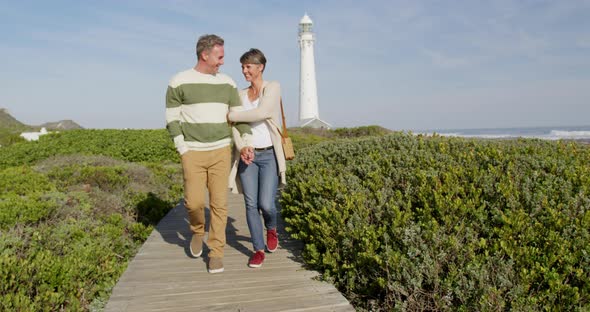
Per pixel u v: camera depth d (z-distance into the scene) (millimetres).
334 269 3736
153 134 17797
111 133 17875
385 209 4004
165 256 4426
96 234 5539
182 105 3719
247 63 3859
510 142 6324
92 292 4059
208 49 3598
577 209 3441
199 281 3689
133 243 5941
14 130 59625
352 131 32156
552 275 2766
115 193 8016
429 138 6652
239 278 3770
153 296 3355
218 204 3842
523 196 3715
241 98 4055
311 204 4699
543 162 4492
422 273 3127
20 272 3695
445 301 2916
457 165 4660
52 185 7680
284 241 5023
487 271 2900
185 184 3822
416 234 3352
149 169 10984
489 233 3400
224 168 3822
